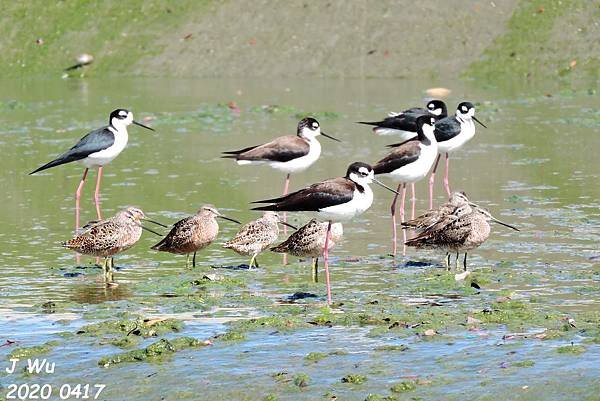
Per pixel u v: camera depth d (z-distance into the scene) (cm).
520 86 3797
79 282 1623
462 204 1716
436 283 1548
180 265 1738
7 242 1905
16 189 2409
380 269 1672
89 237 1672
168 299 1508
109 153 2252
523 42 4088
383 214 2116
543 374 1127
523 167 2517
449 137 2272
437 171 2522
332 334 1304
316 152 2197
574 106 3388
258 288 1567
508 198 2192
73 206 2227
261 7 4522
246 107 3547
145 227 1906
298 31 4375
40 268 1716
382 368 1170
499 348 1217
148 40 4506
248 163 2172
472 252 1764
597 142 2800
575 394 1076
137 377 1182
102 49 4500
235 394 1123
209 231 1719
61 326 1380
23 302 1503
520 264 1659
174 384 1158
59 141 3017
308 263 1733
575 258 1691
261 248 1714
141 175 2541
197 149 2861
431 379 1130
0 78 4409
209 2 4612
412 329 1307
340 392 1110
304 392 1116
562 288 1502
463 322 1329
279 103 3581
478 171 2495
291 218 2095
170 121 3328
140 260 1778
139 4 4684
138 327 1348
